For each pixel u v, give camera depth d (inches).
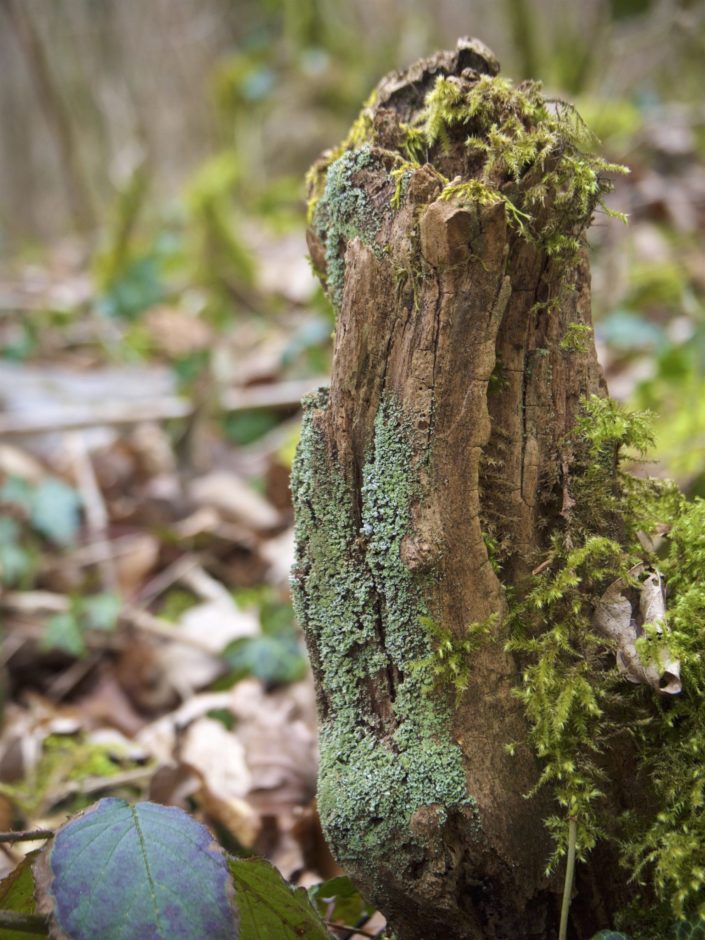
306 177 15.7
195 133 95.4
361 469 14.1
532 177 13.4
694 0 57.7
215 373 40.9
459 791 13.9
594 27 64.1
